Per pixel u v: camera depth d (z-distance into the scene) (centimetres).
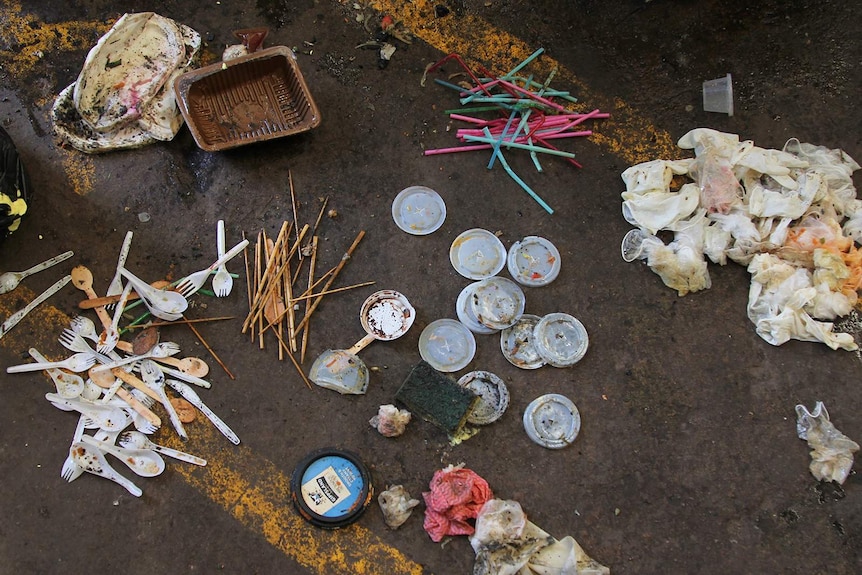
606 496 210
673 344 218
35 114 226
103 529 207
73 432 211
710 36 233
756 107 230
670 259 219
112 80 224
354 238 222
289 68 224
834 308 216
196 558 206
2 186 209
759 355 217
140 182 223
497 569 204
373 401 214
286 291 218
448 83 230
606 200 225
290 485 210
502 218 224
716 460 212
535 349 216
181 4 232
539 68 232
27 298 217
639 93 230
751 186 223
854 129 229
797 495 211
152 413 212
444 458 211
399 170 226
